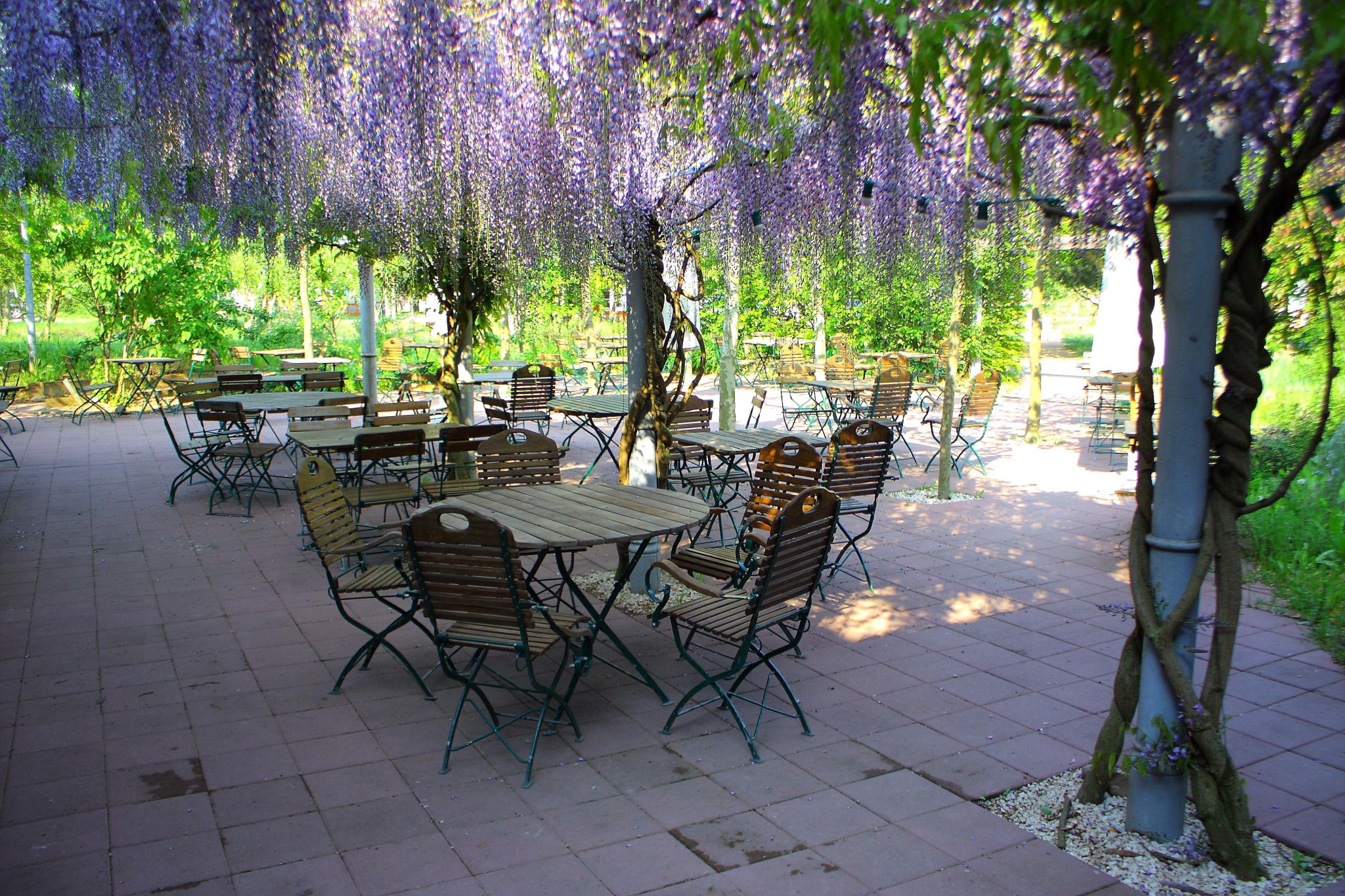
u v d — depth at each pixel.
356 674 4.56
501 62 4.68
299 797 3.41
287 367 15.20
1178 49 2.69
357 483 8.20
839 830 3.22
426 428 7.76
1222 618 3.03
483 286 8.23
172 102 4.30
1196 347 2.97
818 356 16.23
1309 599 5.52
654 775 3.60
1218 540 3.02
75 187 5.07
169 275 14.65
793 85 4.68
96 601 5.62
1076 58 2.73
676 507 4.67
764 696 4.29
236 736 3.89
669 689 4.43
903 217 5.75
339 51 4.25
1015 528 7.59
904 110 4.64
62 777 3.53
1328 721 4.13
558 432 12.66
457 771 3.63
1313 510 6.74
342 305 20.58
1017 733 3.96
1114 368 15.71
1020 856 3.07
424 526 3.63
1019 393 17.06
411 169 5.07
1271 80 2.68
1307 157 2.77
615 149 4.82
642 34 4.50
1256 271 2.96
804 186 5.34
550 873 2.96
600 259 5.38
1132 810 3.21
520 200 5.09
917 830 3.22
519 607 3.59
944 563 6.58
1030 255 6.34
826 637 5.12
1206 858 3.05
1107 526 7.63
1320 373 8.70
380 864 3.00
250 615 5.40
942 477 8.57
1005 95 2.80
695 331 5.78
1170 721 3.11
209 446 8.43
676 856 3.06
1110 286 15.56
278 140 4.66
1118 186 3.58
